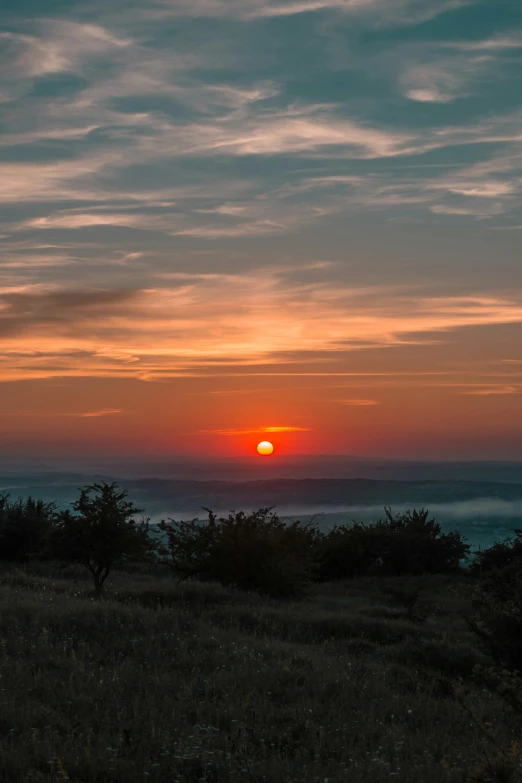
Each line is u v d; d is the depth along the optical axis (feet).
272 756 25.36
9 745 24.39
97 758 23.54
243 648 42.50
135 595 68.39
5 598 54.49
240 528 81.46
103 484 76.69
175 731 26.96
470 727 31.81
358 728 29.84
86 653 38.83
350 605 80.53
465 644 51.42
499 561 108.17
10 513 110.11
